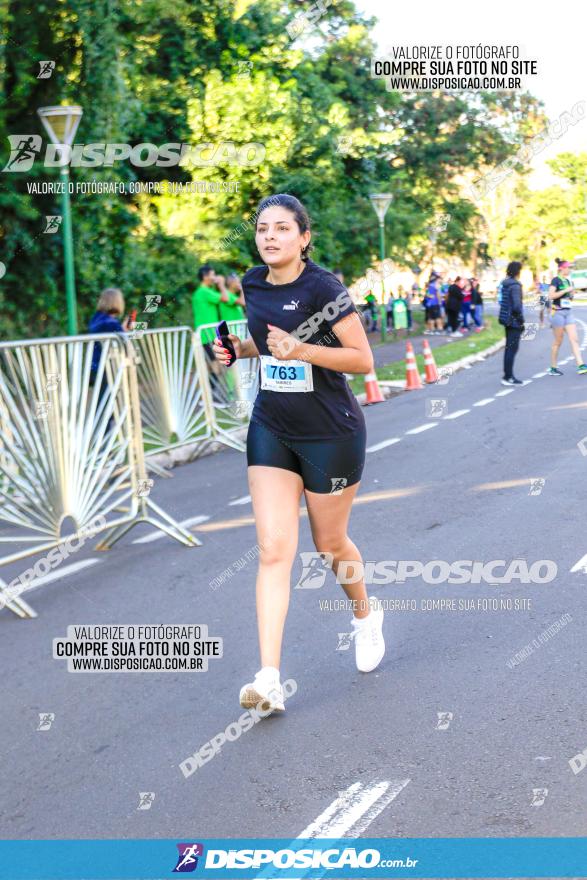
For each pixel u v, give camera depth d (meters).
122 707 4.48
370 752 3.87
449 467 9.97
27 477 6.40
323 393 4.13
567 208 74.25
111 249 16.77
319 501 4.29
